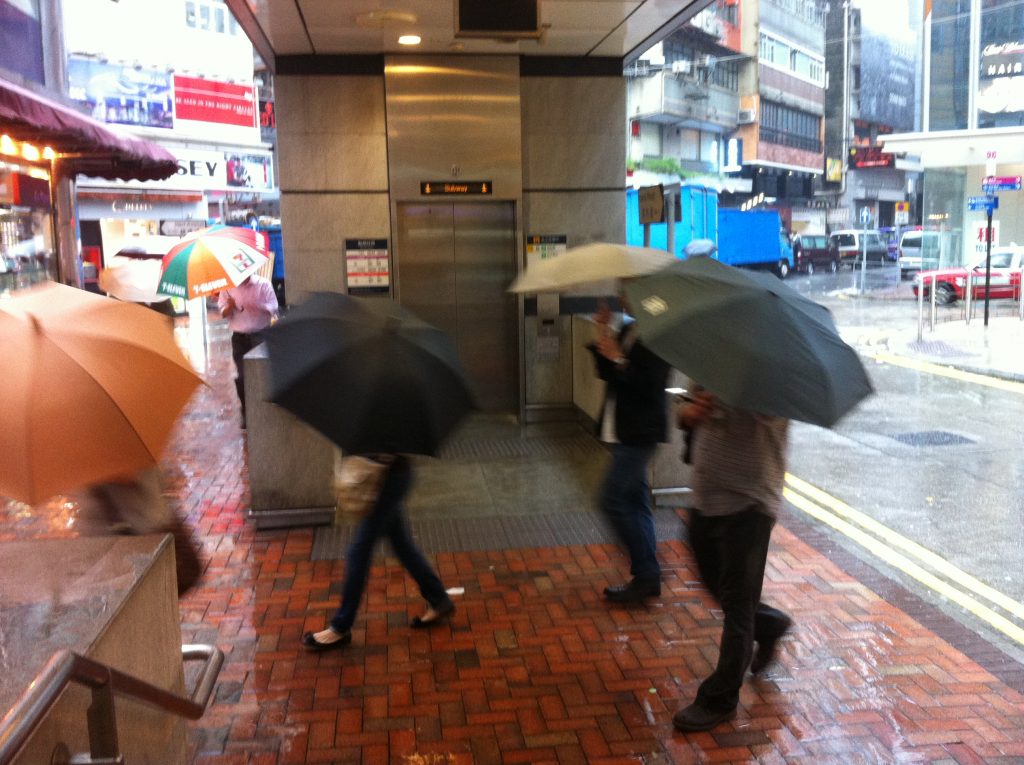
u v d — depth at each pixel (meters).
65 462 2.65
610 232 10.40
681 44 48.53
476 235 10.33
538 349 10.33
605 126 10.26
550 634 5.06
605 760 3.85
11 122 8.99
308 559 6.25
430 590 5.09
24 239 11.15
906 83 75.00
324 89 9.77
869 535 6.96
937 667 4.64
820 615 5.29
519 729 4.09
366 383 4.05
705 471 4.08
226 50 31.27
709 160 53.72
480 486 8.01
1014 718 4.15
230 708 4.27
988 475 8.75
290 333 4.38
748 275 4.00
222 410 12.09
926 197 35.06
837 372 3.64
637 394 5.32
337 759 3.86
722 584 4.11
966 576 6.11
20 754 1.70
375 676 4.58
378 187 9.92
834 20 67.06
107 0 27.53
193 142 30.58
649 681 4.52
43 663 2.17
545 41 9.34
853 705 4.27
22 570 2.76
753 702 4.30
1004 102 39.69
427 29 8.72
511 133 9.92
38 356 2.70
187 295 9.55
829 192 68.06
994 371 14.40
